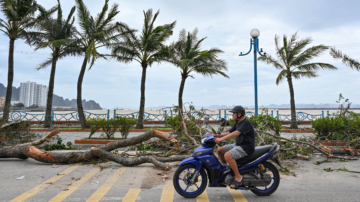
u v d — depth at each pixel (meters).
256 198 4.47
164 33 18.03
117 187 5.07
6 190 4.81
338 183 5.41
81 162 7.24
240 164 4.52
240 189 4.58
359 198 4.44
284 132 18.23
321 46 18.17
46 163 7.19
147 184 5.29
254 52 15.28
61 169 6.50
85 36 19.00
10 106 12.55
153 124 24.89
